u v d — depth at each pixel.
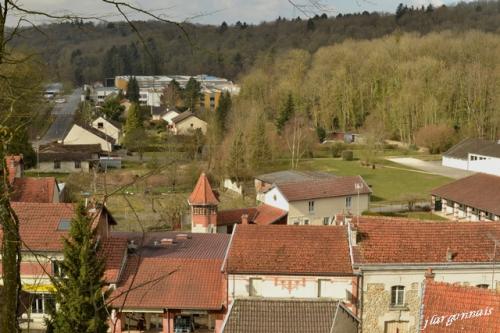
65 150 101.62
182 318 36.97
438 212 73.94
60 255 36.00
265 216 64.69
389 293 34.41
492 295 24.52
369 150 107.94
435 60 125.81
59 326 24.88
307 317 26.69
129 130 120.62
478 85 120.69
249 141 87.75
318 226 37.91
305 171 89.06
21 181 52.16
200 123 129.50
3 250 9.16
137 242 42.44
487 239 36.47
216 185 85.56
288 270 34.66
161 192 72.38
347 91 129.50
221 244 43.19
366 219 37.62
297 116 115.88
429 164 109.12
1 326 9.05
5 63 9.94
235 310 26.89
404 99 122.19
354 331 30.31
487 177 71.50
